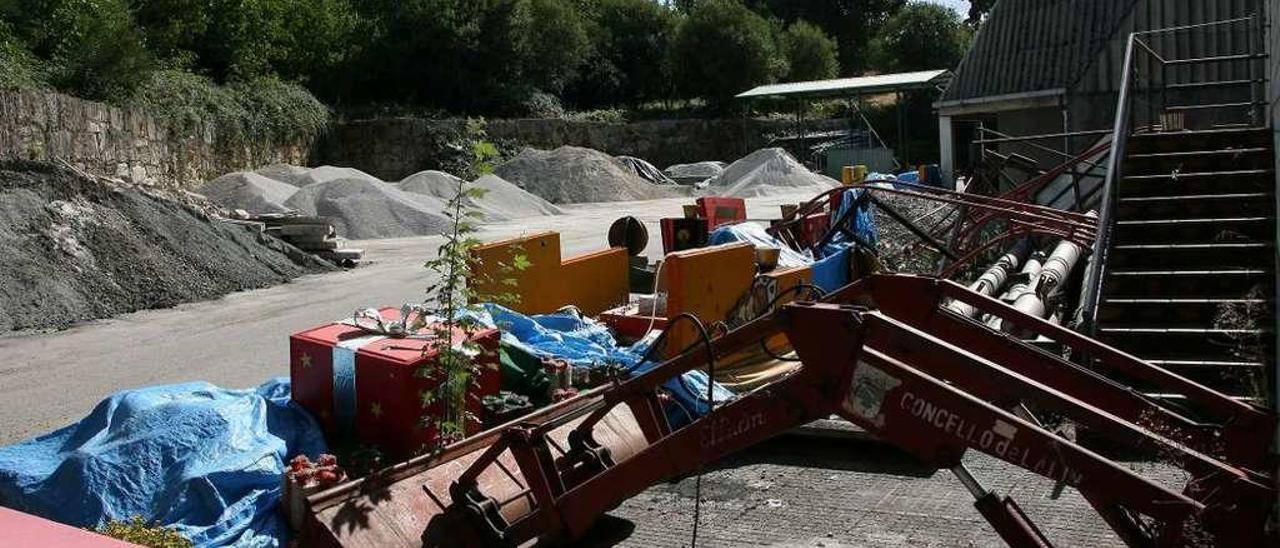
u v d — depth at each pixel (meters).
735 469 6.91
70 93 28.98
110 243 16.39
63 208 16.61
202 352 11.59
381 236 27.45
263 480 5.72
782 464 6.97
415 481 5.46
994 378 4.04
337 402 6.56
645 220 31.19
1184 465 3.85
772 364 9.03
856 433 7.18
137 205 17.77
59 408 9.02
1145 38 20.16
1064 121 21.47
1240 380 7.38
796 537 5.71
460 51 52.78
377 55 51.19
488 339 6.95
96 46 29.89
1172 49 19.84
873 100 69.50
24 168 16.97
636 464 4.70
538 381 7.77
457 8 52.94
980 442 3.93
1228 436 4.54
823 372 4.19
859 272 11.90
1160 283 8.79
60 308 14.17
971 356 4.06
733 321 9.27
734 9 60.25
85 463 5.77
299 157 43.34
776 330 4.34
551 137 52.06
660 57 63.22
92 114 27.44
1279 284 6.76
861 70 79.88
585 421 5.25
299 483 5.42
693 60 60.16
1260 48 14.80
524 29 54.31
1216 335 7.91
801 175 46.69
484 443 5.92
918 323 5.21
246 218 21.14
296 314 14.31
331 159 45.84
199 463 5.77
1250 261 8.95
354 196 29.12
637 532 5.88
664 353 8.64
